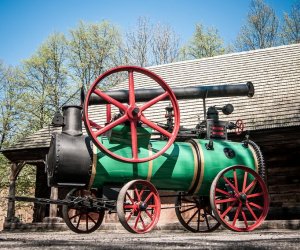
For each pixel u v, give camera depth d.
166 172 6.39
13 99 26.25
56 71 27.34
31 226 12.88
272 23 32.53
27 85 26.61
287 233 6.23
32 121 26.08
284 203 12.46
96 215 12.95
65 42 27.88
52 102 26.20
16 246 3.20
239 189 6.88
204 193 6.84
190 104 14.19
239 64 16.03
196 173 6.58
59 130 15.09
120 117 6.05
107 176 6.08
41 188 16.45
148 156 6.25
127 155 6.14
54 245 3.26
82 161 5.99
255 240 3.65
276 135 11.97
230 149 6.96
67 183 5.98
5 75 26.94
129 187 5.82
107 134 6.16
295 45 16.22
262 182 6.73
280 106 12.65
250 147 7.25
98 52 28.80
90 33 28.55
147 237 5.36
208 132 7.11
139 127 6.14
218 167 6.69
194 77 16.14
